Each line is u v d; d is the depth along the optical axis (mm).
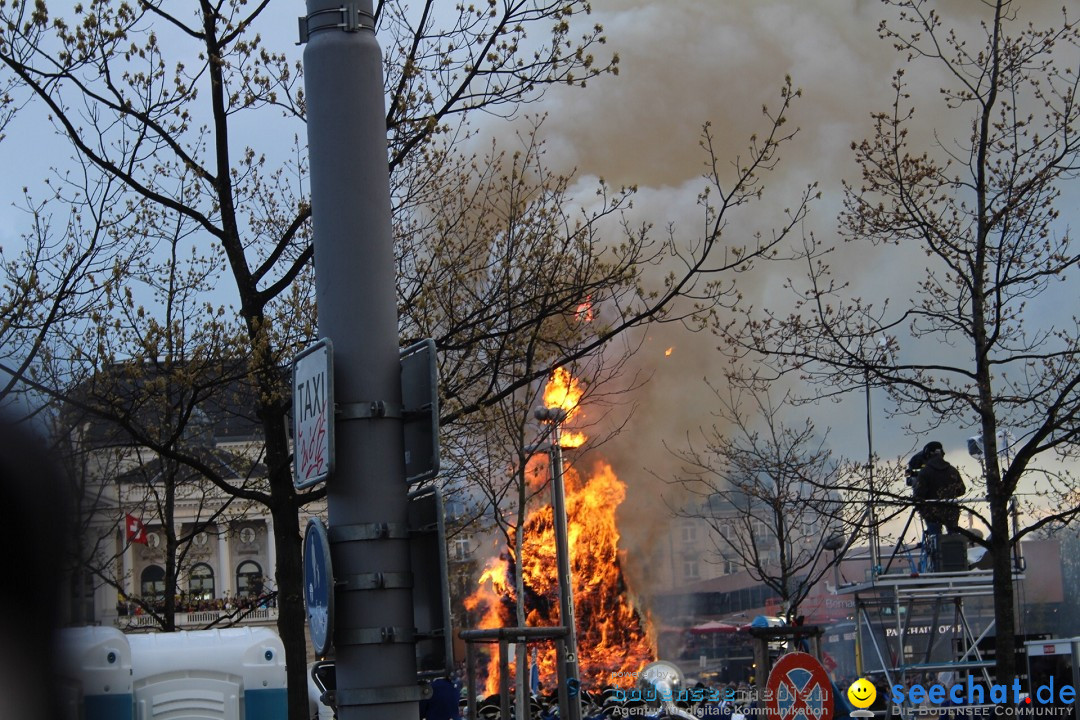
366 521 6141
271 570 85812
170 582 25172
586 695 21891
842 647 34031
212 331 14367
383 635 6023
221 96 14125
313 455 6203
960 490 20203
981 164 17781
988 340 17453
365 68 6645
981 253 17609
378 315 6395
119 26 13844
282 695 18438
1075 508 17078
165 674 17984
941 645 26188
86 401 13305
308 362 6324
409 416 6250
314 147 6586
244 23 14367
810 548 39906
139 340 13688
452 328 14812
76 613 6070
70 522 6105
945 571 21641
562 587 23250
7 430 6000
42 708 5816
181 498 31359
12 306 14625
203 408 19172
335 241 6449
